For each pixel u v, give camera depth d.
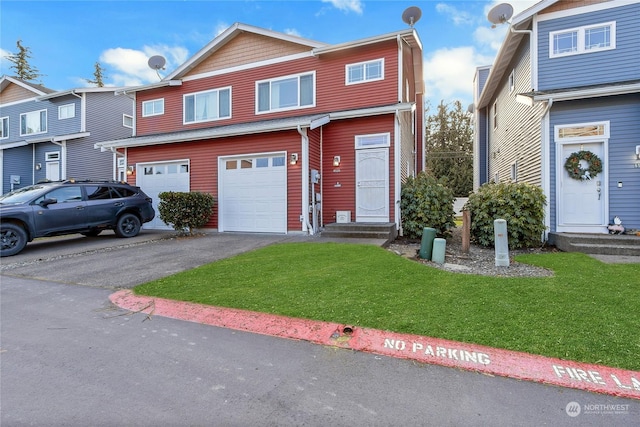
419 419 2.04
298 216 9.51
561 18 8.52
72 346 3.10
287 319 3.60
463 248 7.48
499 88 13.72
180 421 2.05
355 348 3.01
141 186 11.81
